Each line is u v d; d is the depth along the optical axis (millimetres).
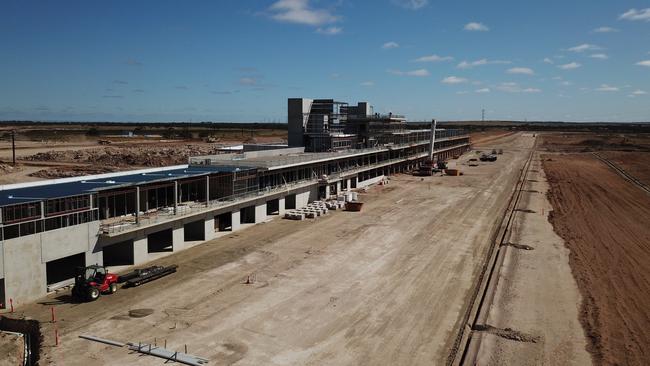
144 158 118938
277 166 62719
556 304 34281
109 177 48062
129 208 45562
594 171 127062
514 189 93938
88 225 37312
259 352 26688
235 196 55250
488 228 58750
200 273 40000
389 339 28547
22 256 32656
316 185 74625
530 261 44875
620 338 29016
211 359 25781
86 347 26922
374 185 98125
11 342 27922
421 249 48531
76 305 32844
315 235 53656
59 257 35125
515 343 28125
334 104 94812
